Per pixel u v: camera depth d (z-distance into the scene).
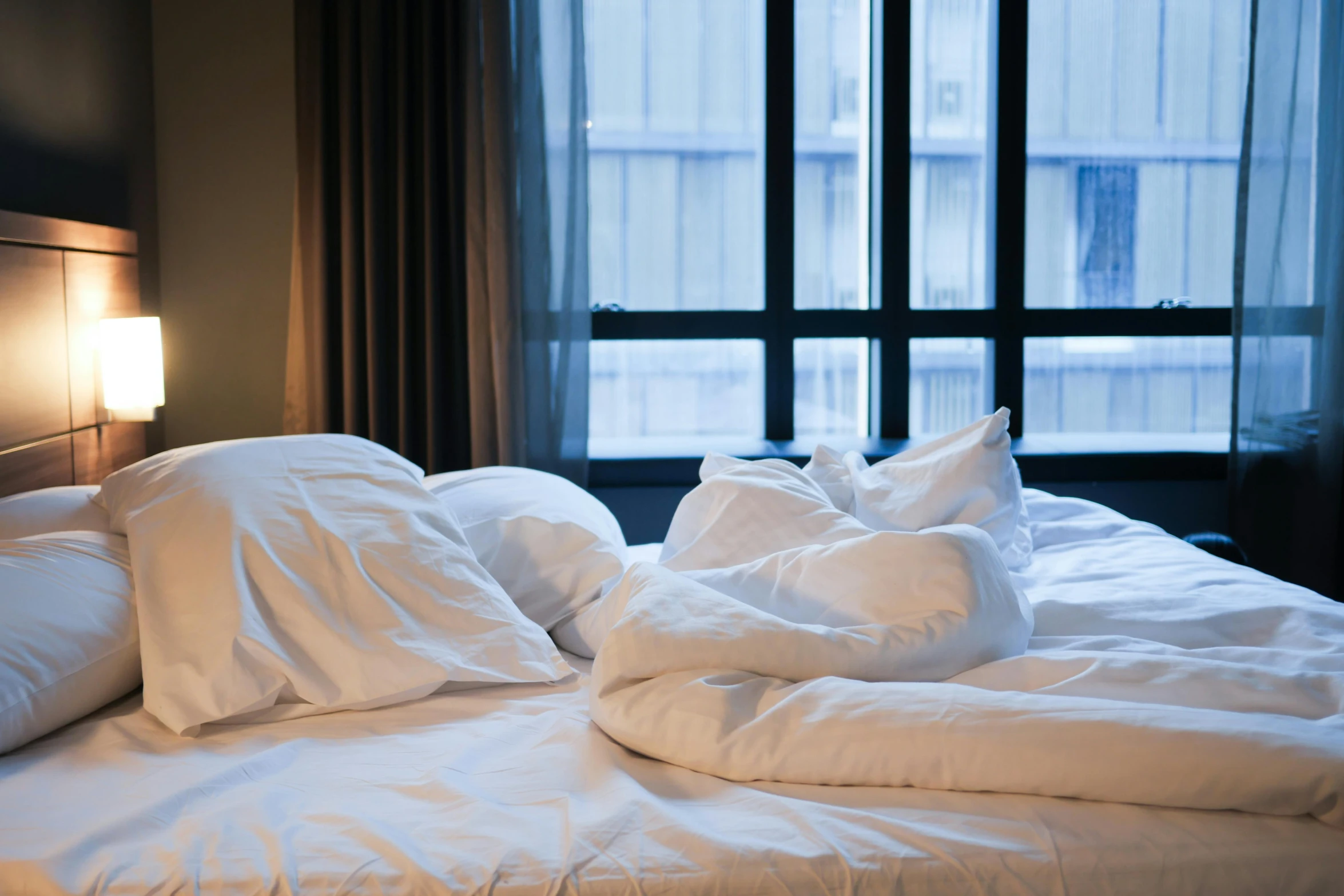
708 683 1.20
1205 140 3.52
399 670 1.38
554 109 3.01
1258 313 3.21
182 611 1.36
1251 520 3.26
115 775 1.14
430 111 2.94
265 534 1.46
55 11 2.33
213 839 0.98
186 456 1.59
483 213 2.97
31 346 1.93
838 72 3.45
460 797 1.08
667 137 3.41
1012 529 1.87
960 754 1.06
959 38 3.45
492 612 1.51
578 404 3.09
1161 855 0.95
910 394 3.54
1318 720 1.14
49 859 0.93
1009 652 1.38
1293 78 3.12
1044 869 0.94
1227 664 1.24
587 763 1.17
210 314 3.11
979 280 3.52
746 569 1.51
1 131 2.06
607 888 0.93
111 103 2.69
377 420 3.00
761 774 1.11
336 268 3.01
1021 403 3.51
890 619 1.35
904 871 0.94
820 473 2.11
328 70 2.94
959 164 3.48
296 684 1.33
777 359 3.44
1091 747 1.03
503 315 2.97
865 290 3.51
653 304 3.45
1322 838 0.96
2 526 1.57
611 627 1.44
